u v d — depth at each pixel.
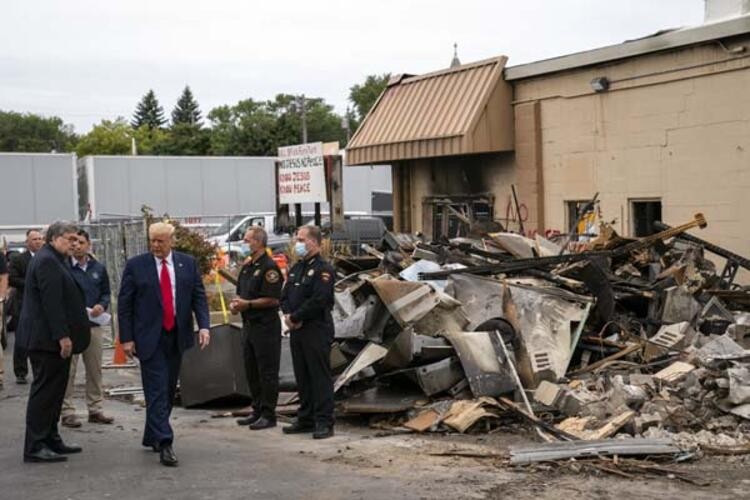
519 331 10.42
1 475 7.62
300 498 6.79
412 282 10.32
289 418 10.07
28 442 8.09
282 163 18.94
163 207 35.72
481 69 18.67
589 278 11.44
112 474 7.61
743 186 14.25
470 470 7.50
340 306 10.57
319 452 8.31
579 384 9.86
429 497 6.71
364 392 10.01
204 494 6.96
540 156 17.95
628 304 12.13
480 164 19.33
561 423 8.88
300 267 9.08
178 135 103.75
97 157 34.59
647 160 15.82
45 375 8.08
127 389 12.23
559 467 7.48
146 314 8.08
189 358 10.97
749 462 7.64
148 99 168.25
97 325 9.82
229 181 36.91
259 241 9.46
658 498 6.62
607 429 8.42
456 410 9.15
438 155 18.67
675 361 10.27
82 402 11.56
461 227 19.72
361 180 38.94
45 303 7.93
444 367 9.62
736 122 14.29
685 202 15.18
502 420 9.22
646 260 12.97
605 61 16.20
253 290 9.43
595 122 16.73
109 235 17.25
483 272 11.95
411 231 21.38
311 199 17.92
